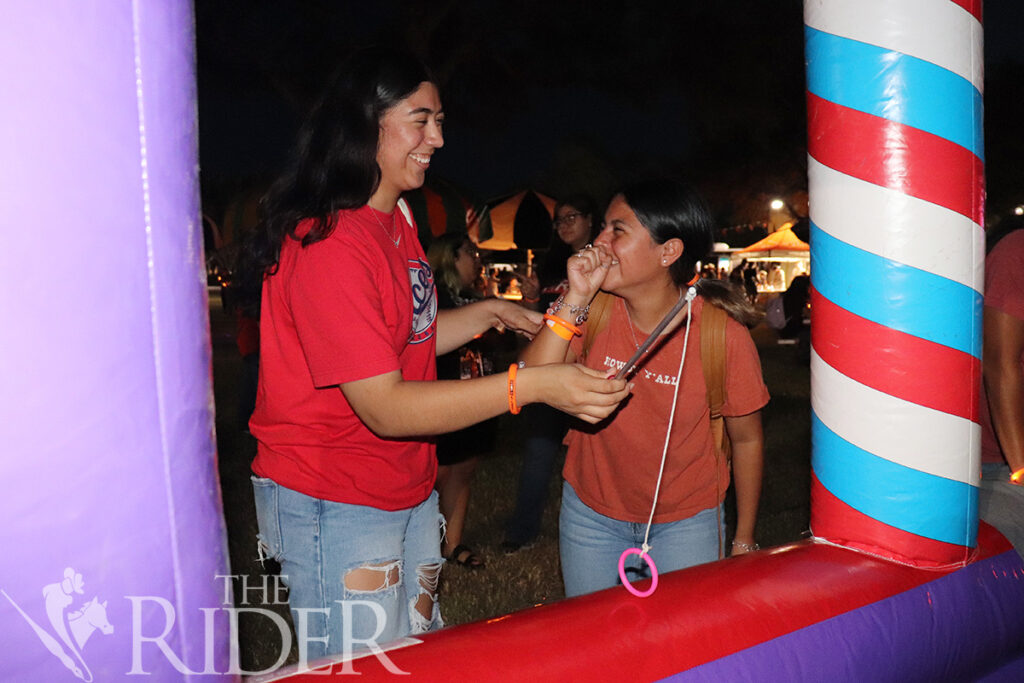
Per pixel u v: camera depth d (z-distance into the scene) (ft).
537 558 15.28
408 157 6.57
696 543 8.38
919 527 6.42
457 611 13.03
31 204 2.87
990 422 9.10
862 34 6.12
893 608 6.01
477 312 8.74
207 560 3.58
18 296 2.88
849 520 6.61
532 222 46.70
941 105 6.08
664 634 5.07
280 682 4.29
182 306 3.38
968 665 6.59
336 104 6.33
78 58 2.94
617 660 4.77
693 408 8.16
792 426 27.17
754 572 5.98
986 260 8.74
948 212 6.14
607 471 8.48
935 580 6.42
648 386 8.15
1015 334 8.34
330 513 6.58
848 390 6.44
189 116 3.42
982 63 6.40
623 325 8.28
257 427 6.76
